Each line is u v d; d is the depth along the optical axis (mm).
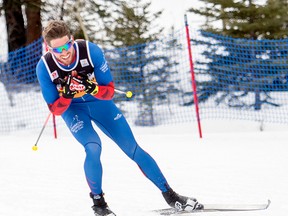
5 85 42000
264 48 32750
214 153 20031
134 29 38719
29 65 43156
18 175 17188
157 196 13312
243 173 15641
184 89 35719
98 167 10539
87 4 43250
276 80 33531
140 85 34375
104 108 10992
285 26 36188
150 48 35062
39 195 14039
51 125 33688
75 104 11047
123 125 11023
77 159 20297
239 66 33375
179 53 36000
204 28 36312
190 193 13383
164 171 16750
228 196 12797
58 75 10430
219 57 34562
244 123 29875
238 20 35531
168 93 35031
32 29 50500
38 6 45781
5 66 43031
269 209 11234
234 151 20281
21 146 25516
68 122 11031
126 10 38844
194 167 17156
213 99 35594
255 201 12094
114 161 19219
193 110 34500
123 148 11062
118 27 39750
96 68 10578
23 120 36000
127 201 12914
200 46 35344
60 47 9703
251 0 34938
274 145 21422
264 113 32406
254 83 32844
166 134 27891
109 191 14195
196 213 11125
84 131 10766
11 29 52531
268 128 28766
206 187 13992
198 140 24531
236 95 34781
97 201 10742
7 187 15289
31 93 41656
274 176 14914
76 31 43844
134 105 36094
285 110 32500
